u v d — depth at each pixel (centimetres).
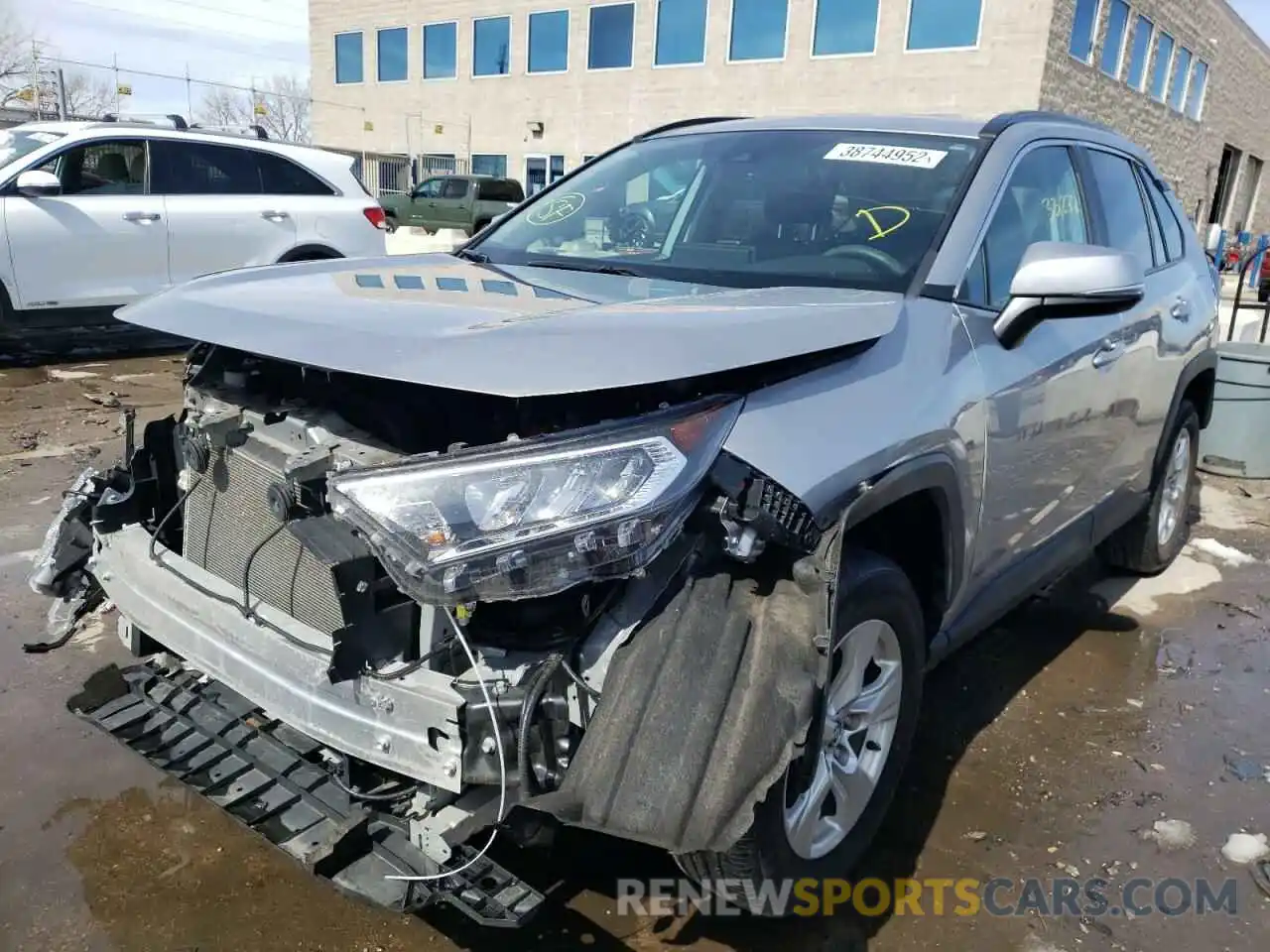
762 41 2497
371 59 3347
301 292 243
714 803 172
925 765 313
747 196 315
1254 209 4006
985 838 279
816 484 199
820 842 236
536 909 190
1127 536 461
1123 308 257
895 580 237
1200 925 247
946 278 267
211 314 226
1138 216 400
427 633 195
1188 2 2686
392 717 187
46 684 334
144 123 877
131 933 232
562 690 186
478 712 180
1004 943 239
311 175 945
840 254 282
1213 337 457
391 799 201
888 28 2284
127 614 244
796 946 235
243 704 246
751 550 188
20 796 278
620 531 177
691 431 188
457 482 177
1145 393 380
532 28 2930
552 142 2964
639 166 358
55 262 787
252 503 223
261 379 238
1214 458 670
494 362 183
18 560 426
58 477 535
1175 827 286
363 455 204
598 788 175
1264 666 391
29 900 240
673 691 180
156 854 259
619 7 2728
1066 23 2162
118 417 659
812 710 182
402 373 184
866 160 314
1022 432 281
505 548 172
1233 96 3275
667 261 302
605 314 211
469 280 274
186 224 850
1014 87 2159
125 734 241
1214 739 335
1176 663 391
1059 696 361
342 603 187
